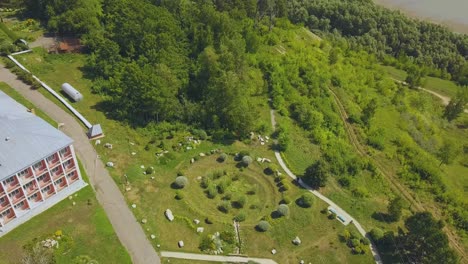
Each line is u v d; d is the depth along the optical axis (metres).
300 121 100.12
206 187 79.06
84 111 92.50
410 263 68.56
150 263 64.44
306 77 113.25
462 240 76.75
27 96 94.81
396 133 106.31
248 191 79.94
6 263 62.06
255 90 105.06
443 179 91.38
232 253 67.62
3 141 66.62
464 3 194.38
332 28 186.50
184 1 126.56
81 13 116.50
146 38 103.06
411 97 132.62
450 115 127.44
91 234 67.44
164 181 78.88
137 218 70.88
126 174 78.69
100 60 105.00
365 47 167.25
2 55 108.38
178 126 91.56
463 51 171.62
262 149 89.94
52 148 68.56
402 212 79.88
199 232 70.06
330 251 70.00
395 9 192.62
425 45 172.75
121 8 116.62
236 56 101.19
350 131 102.56
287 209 74.62
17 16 130.12
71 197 73.06
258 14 139.25
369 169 90.00
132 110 92.25
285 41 133.88
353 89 120.38
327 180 83.50
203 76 100.38
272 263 67.00
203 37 108.00
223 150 87.94
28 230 67.00
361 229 74.56
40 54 110.81
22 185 66.81
